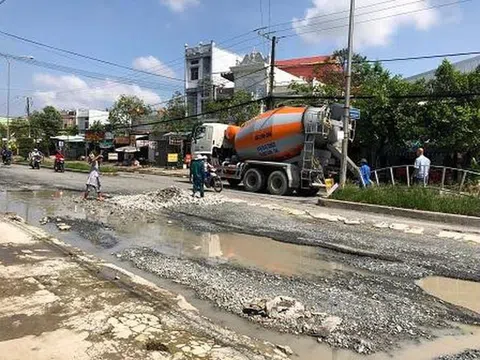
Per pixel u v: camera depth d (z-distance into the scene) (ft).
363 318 18.44
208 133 79.00
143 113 169.17
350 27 56.08
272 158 69.51
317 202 54.49
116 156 167.94
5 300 17.46
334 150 64.54
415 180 55.16
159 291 19.51
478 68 77.36
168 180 88.02
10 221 34.76
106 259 27.35
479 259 28.45
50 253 24.98
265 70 141.28
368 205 48.37
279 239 33.47
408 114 76.28
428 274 25.17
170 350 13.66
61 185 73.26
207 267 25.75
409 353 15.55
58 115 223.92
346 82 56.59
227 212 45.42
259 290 21.62
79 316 16.06
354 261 27.58
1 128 264.31
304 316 18.03
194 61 179.83
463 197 46.14
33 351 13.34
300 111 65.16
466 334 17.31
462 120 71.82
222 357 13.39
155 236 34.40
